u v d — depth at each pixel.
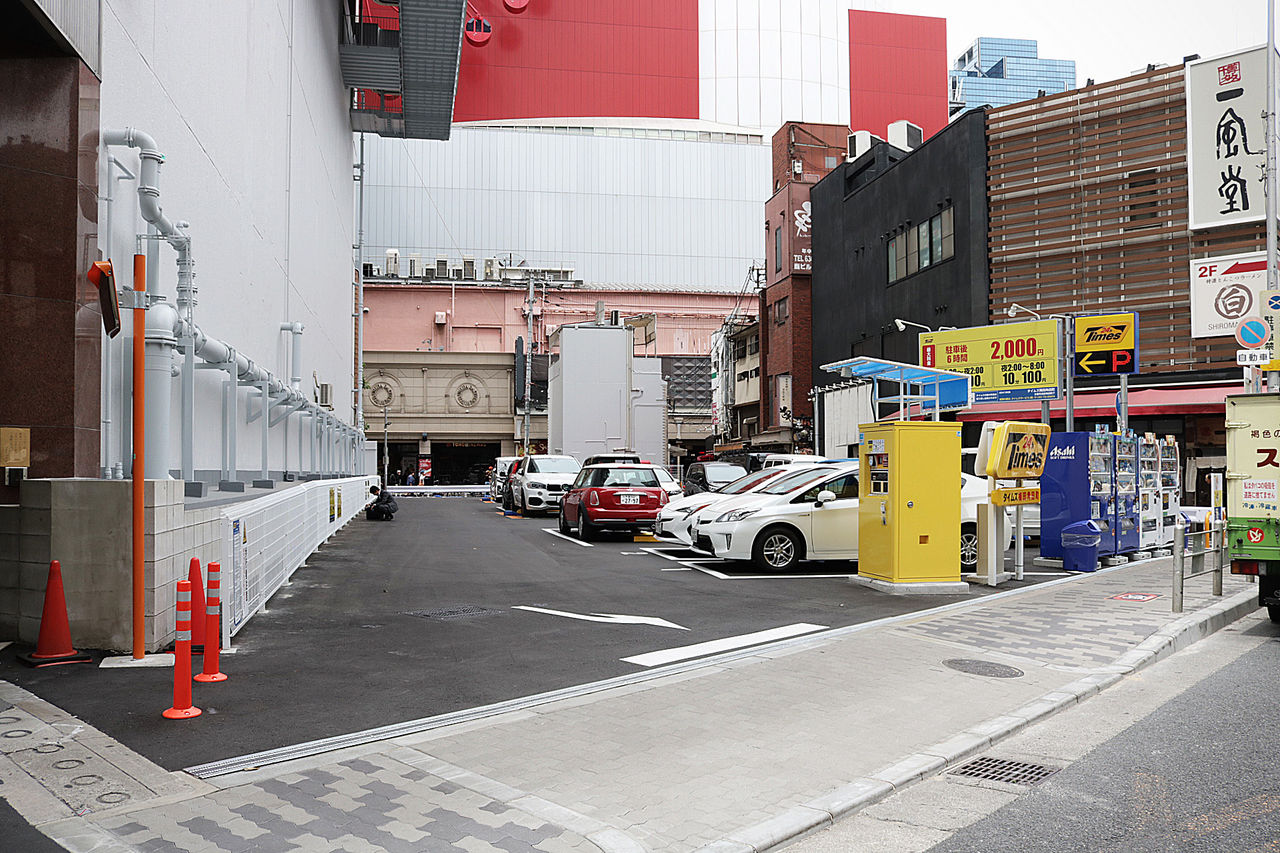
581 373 29.48
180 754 5.07
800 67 80.50
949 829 4.41
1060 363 24.92
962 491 14.16
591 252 73.12
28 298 8.16
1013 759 5.47
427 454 59.75
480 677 6.98
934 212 34.28
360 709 6.05
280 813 4.25
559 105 77.50
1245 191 26.52
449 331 62.41
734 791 4.73
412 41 26.80
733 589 11.84
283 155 19.02
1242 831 4.37
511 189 72.44
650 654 7.87
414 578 12.76
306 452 22.03
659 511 17.94
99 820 4.14
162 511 7.54
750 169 75.75
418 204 71.31
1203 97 27.23
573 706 6.19
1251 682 7.39
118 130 9.19
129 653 7.38
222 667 7.19
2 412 8.06
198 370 11.97
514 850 3.89
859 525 12.44
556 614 9.82
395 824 4.14
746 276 74.75
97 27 8.71
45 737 5.33
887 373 16.67
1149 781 5.08
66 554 7.32
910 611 10.17
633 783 4.81
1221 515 14.09
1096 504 14.64
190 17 11.99
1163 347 27.97
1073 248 29.52
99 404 8.74
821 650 8.05
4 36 8.03
